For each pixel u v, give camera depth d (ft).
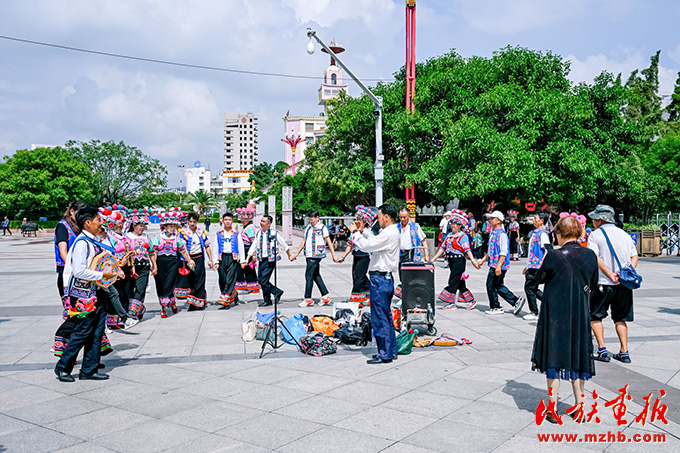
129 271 23.49
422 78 77.51
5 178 183.01
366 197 99.19
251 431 12.29
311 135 319.27
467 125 60.75
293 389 15.42
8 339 22.36
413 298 21.99
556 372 12.64
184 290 28.50
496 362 18.25
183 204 348.38
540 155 63.41
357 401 14.32
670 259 61.46
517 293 34.37
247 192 328.70
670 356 18.83
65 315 17.37
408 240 28.68
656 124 128.67
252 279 31.07
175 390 15.46
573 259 12.75
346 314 23.93
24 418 13.28
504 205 81.97
